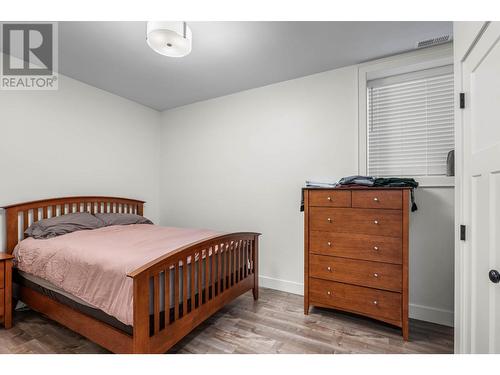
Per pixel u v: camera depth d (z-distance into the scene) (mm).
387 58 2385
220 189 3367
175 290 1610
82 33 2018
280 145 2939
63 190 2787
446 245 2146
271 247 2979
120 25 1906
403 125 2459
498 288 989
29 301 2121
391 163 2500
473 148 1194
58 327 2021
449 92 2281
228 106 3314
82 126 2961
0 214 2330
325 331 1981
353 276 2029
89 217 2691
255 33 2012
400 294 1857
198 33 2010
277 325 2074
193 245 1742
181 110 3744
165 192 3887
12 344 1784
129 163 3510
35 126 2564
